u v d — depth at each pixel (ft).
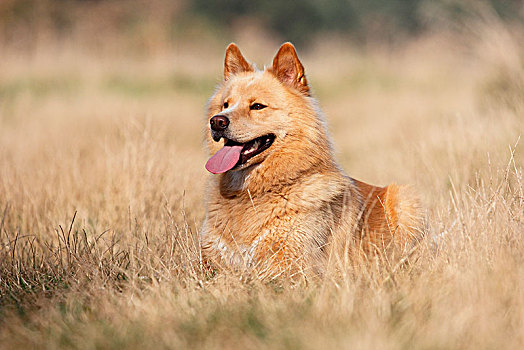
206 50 175.32
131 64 134.82
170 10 187.21
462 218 29.53
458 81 111.04
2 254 30.30
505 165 35.96
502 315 20.99
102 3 182.29
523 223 27.40
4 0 166.20
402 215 32.45
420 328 19.98
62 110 82.12
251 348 19.12
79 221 37.37
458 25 103.71
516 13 101.24
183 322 21.25
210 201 30.27
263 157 28.86
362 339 18.94
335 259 27.73
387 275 25.77
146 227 33.94
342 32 250.78
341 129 89.76
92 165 45.80
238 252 28.32
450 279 23.93
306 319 20.86
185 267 27.58
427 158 46.06
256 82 30.17
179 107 92.68
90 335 20.07
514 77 59.67
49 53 133.69
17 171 43.42
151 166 39.68
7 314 23.24
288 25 248.11
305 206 28.09
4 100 96.94
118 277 28.09
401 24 246.27
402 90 115.75
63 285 26.94
